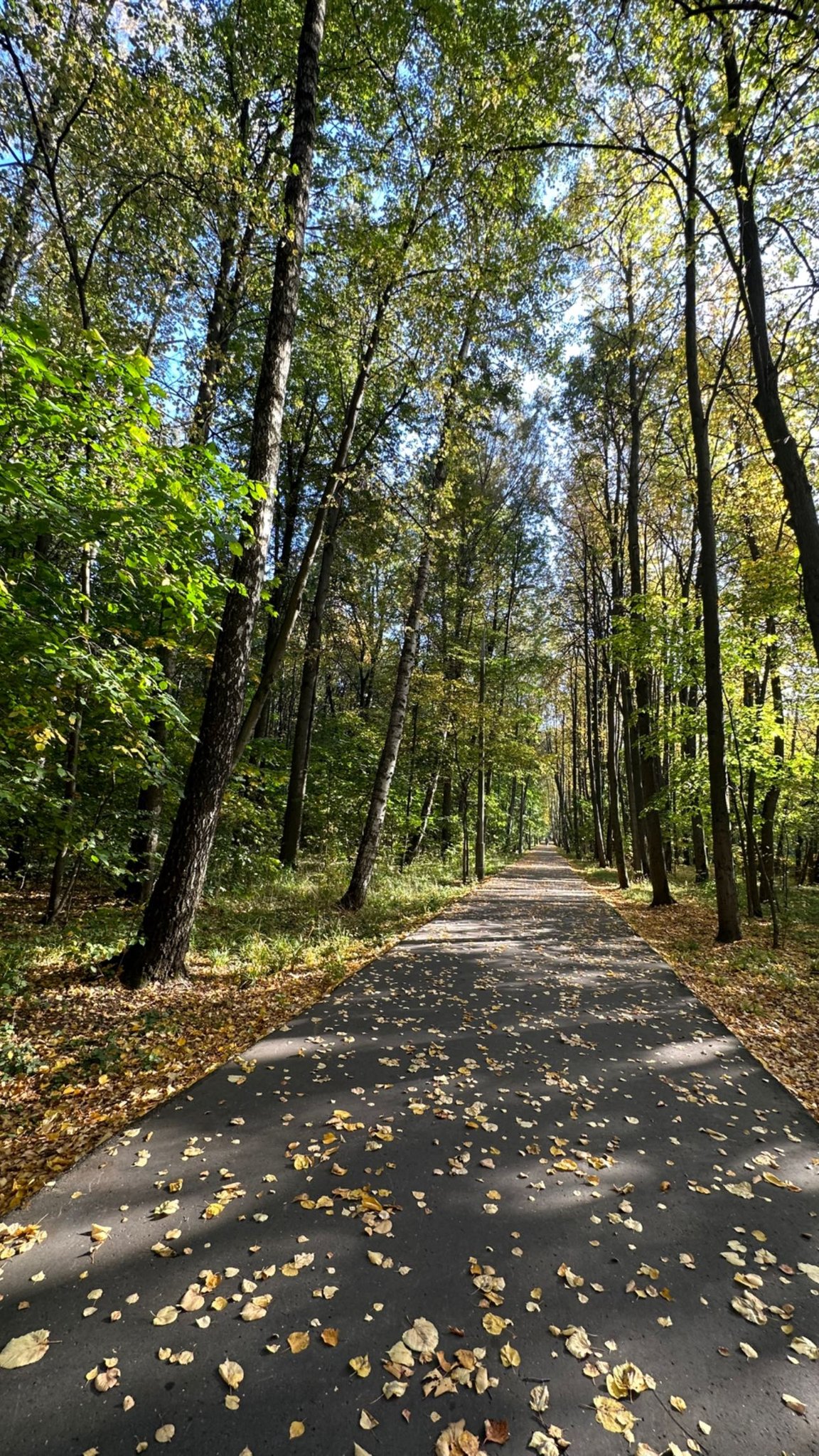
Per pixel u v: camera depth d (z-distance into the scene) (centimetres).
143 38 686
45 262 838
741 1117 409
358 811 1838
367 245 839
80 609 533
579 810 3934
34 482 409
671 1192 323
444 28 777
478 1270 260
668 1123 397
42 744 476
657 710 1636
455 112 860
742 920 1178
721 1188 328
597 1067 480
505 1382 209
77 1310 233
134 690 515
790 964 815
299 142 669
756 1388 209
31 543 466
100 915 704
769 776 1138
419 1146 357
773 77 623
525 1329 231
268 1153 343
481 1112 400
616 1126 391
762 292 763
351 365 1098
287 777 1127
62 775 566
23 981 549
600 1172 338
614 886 1909
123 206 840
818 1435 193
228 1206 296
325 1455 182
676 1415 199
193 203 775
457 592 1861
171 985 598
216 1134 361
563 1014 603
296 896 1129
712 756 983
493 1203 307
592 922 1159
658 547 2170
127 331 893
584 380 1800
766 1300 249
